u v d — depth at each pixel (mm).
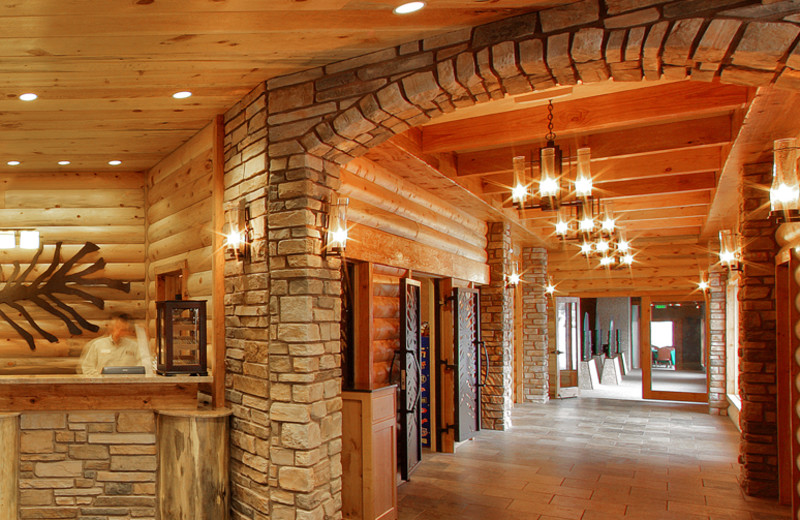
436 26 3154
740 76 2857
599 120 4867
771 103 3852
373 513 4598
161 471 4156
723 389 10227
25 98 4031
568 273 12641
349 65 3605
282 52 3451
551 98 4688
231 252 4102
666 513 5016
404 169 5887
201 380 4262
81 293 6059
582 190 4488
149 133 4938
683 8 2668
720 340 10414
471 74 3158
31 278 6078
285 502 3648
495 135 5281
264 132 3920
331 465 3848
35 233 5844
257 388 3900
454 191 6953
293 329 3699
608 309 19469
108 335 5727
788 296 4938
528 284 11922
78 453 4309
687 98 4543
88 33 3059
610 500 5344
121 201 6223
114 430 4320
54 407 4324
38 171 6188
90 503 4277
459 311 7574
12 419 4188
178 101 4215
